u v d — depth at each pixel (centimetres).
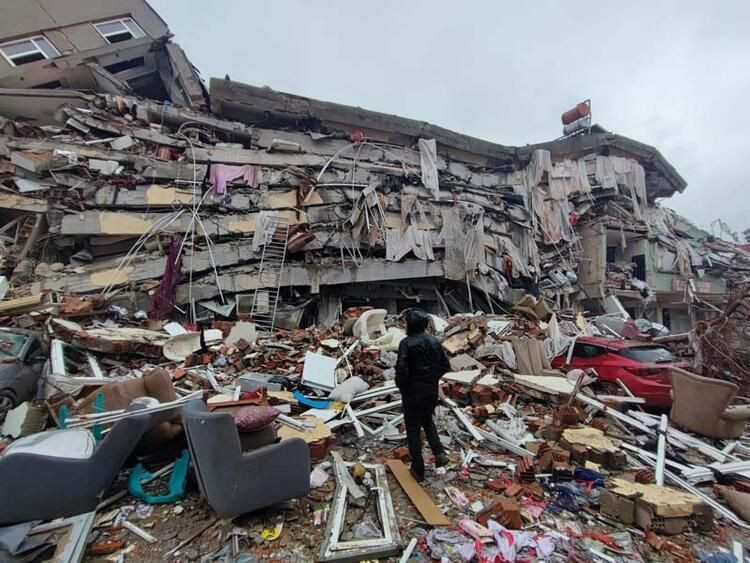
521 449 515
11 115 1388
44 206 1215
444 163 1991
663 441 550
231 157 1489
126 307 1188
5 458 319
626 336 1218
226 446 324
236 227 1409
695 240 2559
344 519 359
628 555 328
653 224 2289
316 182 1559
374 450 514
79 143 1312
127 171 1347
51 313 860
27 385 620
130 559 310
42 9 1605
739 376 851
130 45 1648
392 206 1692
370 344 954
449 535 338
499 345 904
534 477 443
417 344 433
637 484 412
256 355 894
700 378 607
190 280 1288
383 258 1619
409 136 1950
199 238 1357
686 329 2425
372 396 650
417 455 429
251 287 1366
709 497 438
